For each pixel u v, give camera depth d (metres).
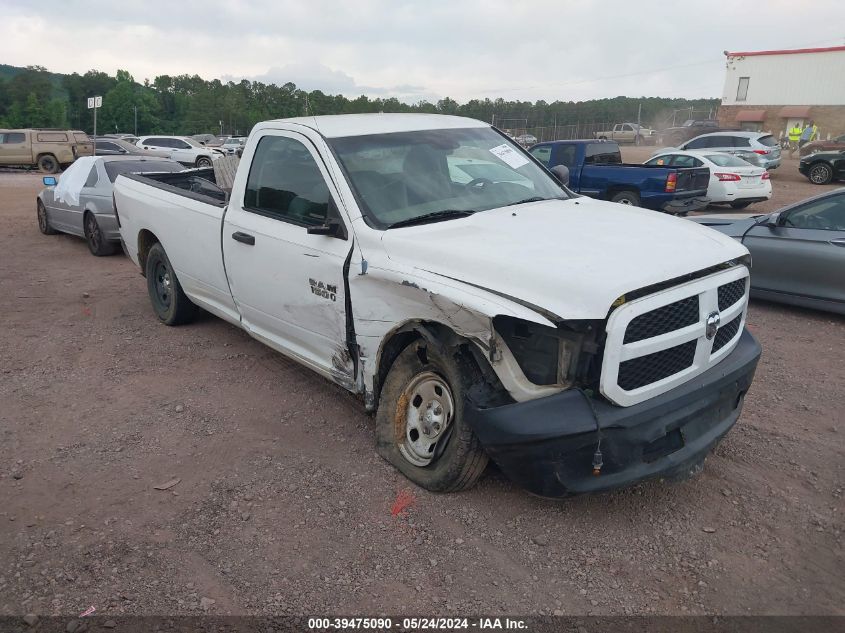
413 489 3.90
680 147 27.06
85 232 10.80
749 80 46.81
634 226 3.99
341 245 4.16
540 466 3.20
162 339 6.54
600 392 3.12
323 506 3.76
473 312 3.28
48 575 3.21
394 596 3.09
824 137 44.69
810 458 4.29
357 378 4.31
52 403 5.11
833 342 6.51
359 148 4.50
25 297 8.17
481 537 3.50
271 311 4.92
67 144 31.59
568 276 3.17
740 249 3.78
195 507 3.76
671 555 3.38
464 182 4.61
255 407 5.01
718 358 3.66
